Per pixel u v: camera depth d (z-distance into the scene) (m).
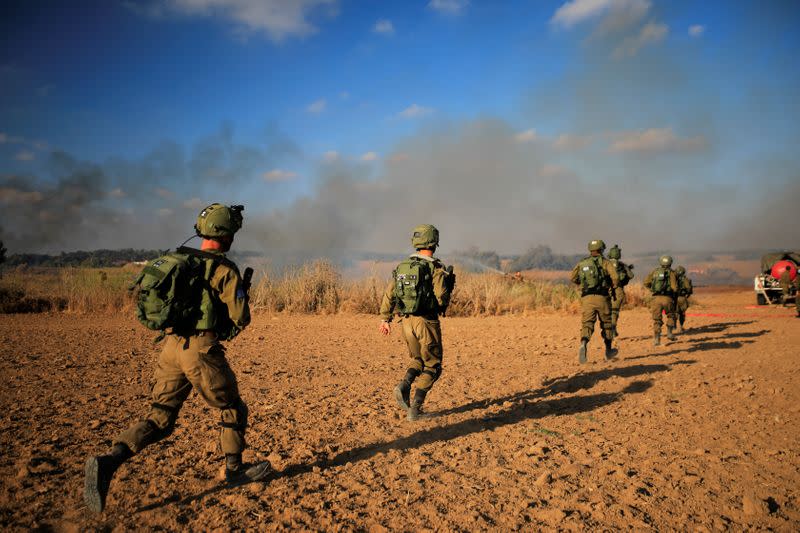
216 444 4.08
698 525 2.92
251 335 11.39
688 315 17.38
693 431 4.64
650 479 3.57
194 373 3.01
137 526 2.82
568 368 7.71
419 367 4.93
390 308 5.05
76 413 5.05
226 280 3.01
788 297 20.66
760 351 9.20
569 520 2.94
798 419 5.00
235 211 3.26
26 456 3.84
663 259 10.16
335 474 3.58
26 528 2.76
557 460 3.89
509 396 5.96
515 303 18.14
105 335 10.91
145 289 2.89
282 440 4.28
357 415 5.07
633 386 6.41
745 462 3.91
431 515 2.98
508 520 2.94
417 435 4.48
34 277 17.41
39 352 8.72
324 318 14.96
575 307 17.39
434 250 5.01
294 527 2.81
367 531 2.80
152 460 3.80
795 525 2.95
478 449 4.13
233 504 3.10
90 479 2.71
